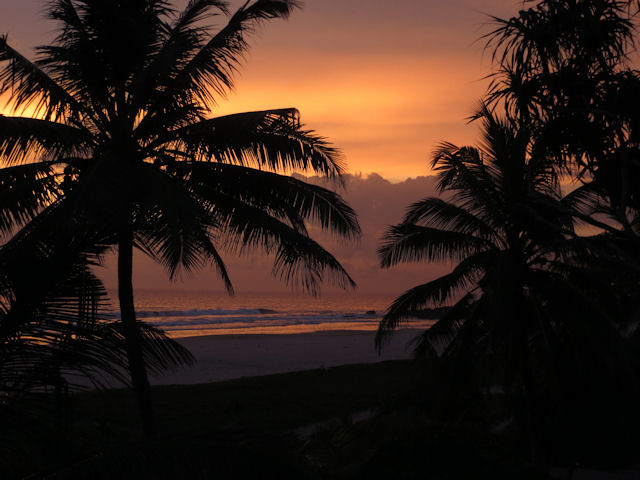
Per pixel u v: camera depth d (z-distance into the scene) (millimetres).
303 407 20750
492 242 14352
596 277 13141
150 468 2877
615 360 11703
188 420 18062
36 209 8914
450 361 13641
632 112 5918
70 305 3156
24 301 3033
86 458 3203
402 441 6941
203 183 10695
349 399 22234
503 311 11914
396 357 42344
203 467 2934
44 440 3443
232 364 36594
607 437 12742
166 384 26938
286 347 47594
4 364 3162
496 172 13016
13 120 9062
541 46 6191
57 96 9922
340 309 171000
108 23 9977
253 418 18656
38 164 9492
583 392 12578
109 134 10641
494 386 19156
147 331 4172
